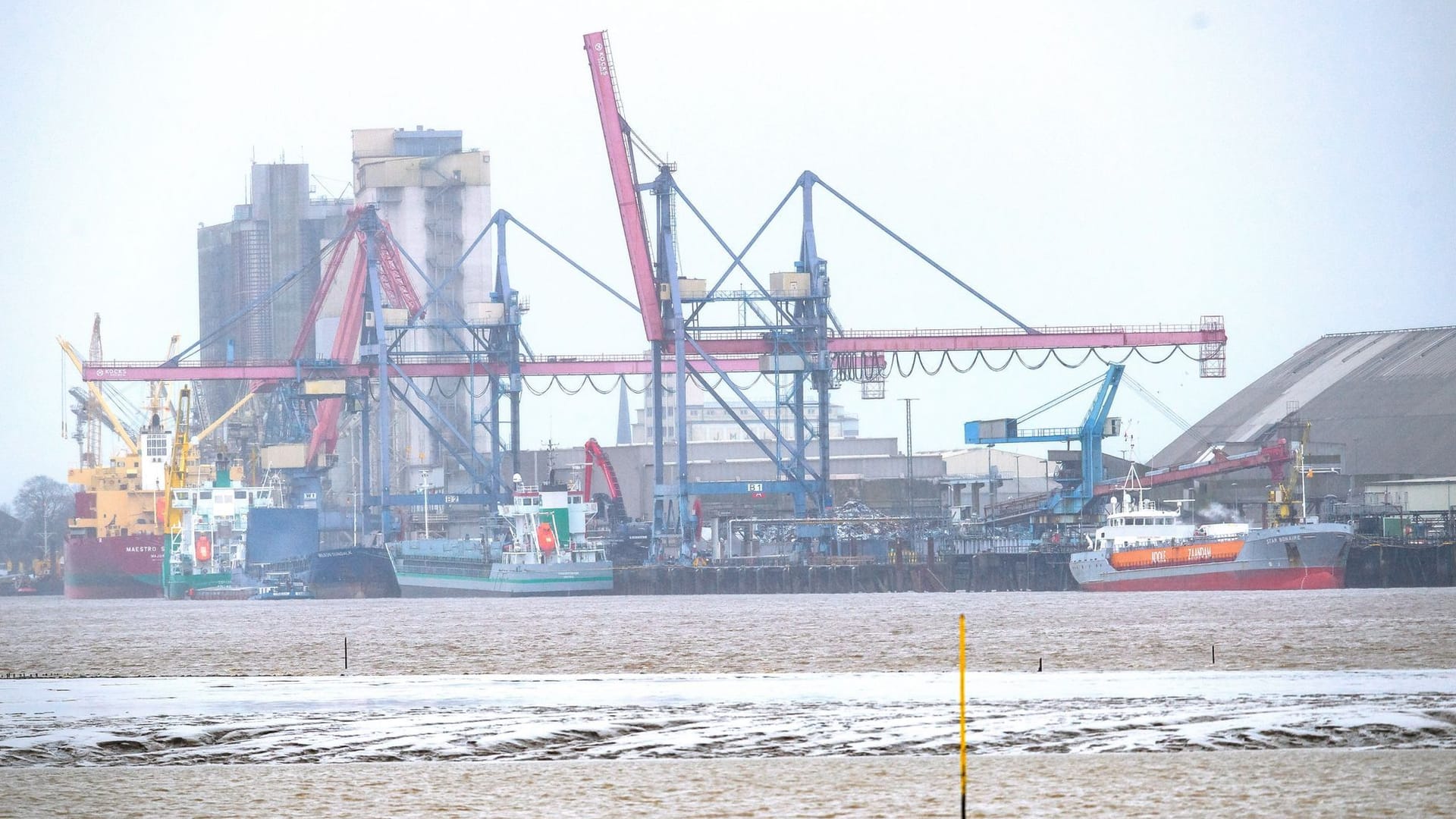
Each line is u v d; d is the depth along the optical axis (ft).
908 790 367.66
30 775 409.90
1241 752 405.59
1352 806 341.82
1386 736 423.64
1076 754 408.87
